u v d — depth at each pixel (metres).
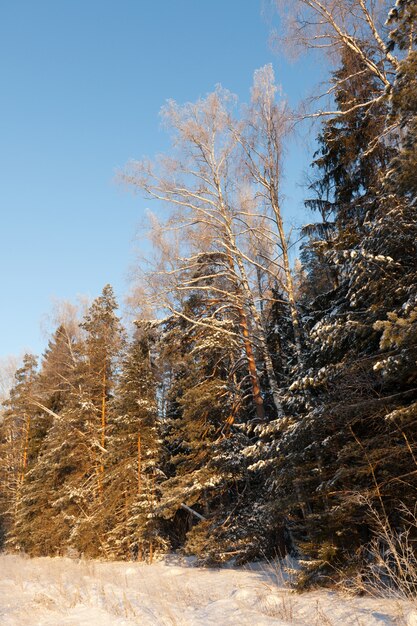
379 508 8.41
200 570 15.30
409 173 7.47
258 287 17.39
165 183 16.31
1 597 11.45
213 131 16.20
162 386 24.52
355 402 8.80
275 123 14.65
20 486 32.41
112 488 21.77
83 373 27.00
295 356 13.98
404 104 7.50
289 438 9.66
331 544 8.70
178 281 16.72
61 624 7.82
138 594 10.73
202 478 16.33
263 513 13.59
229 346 17.36
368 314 8.70
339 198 14.16
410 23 8.34
